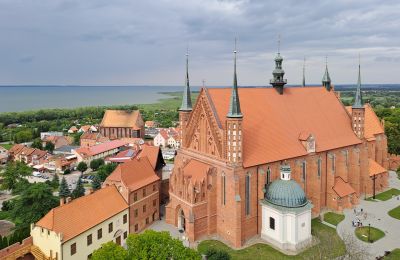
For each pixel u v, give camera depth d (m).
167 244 47.34
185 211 71.62
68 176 146.88
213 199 71.31
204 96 72.56
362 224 77.44
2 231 85.81
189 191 69.50
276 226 67.94
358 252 59.62
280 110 82.06
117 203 70.25
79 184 109.50
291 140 78.50
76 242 59.47
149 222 80.44
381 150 112.44
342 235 71.69
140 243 46.94
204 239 70.62
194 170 73.50
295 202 66.81
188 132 79.75
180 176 74.12
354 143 90.94
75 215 61.41
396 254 64.62
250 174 69.31
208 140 73.00
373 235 72.19
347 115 97.38
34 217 79.00
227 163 67.31
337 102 98.31
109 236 67.50
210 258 58.06
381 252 65.50
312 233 72.69
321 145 83.44
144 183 78.31
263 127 75.69
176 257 46.56
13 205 99.06
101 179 124.50
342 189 86.12
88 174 149.50
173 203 77.81
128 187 72.75
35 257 58.31
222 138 68.69
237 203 66.12
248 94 78.75
